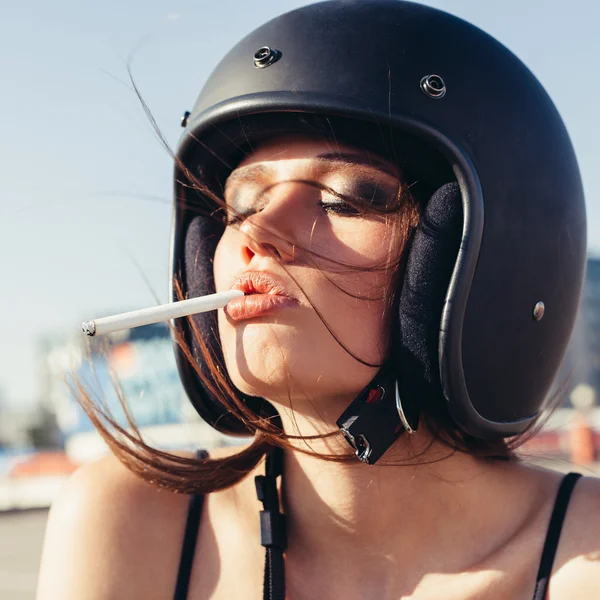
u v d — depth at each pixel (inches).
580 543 45.3
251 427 48.4
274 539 47.6
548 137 51.4
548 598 44.6
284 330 42.8
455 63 49.1
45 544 52.7
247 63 49.6
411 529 47.4
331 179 46.2
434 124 46.4
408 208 45.7
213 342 50.4
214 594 49.5
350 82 46.9
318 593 47.9
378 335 44.9
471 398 47.1
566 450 365.7
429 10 51.8
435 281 45.1
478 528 47.6
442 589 46.1
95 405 52.9
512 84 50.7
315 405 45.8
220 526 51.4
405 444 47.7
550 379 53.6
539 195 49.6
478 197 45.6
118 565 49.9
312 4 52.2
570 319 53.7
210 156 52.7
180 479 51.3
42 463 567.2
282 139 47.7
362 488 47.2
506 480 48.8
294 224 44.4
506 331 48.1
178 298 53.2
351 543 47.9
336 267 43.5
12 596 209.3
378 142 46.1
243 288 44.1
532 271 49.0
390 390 45.6
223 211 53.0
